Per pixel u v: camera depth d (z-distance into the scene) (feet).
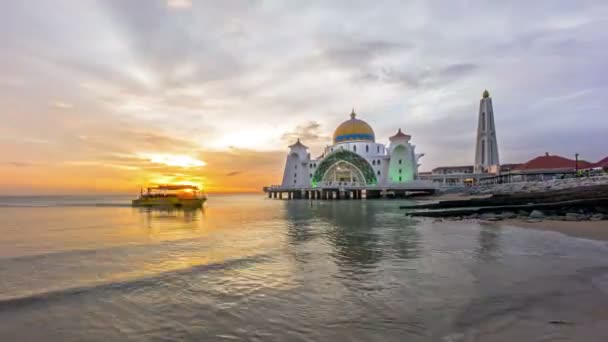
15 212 113.91
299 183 220.23
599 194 68.03
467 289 20.18
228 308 17.98
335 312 16.98
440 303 17.84
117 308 18.34
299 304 18.30
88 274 25.70
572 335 13.70
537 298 18.33
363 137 204.74
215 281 23.18
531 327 14.55
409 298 18.78
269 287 21.59
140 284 22.67
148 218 84.58
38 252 35.29
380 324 15.33
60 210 125.08
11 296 20.43
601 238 38.40
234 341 14.10
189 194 148.36
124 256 32.78
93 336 15.02
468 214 70.08
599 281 21.47
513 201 84.23
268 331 15.01
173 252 34.71
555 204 64.18
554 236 40.37
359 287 21.09
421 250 33.63
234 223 67.36
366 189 178.50
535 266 25.81
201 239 44.21
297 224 62.59
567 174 177.68
